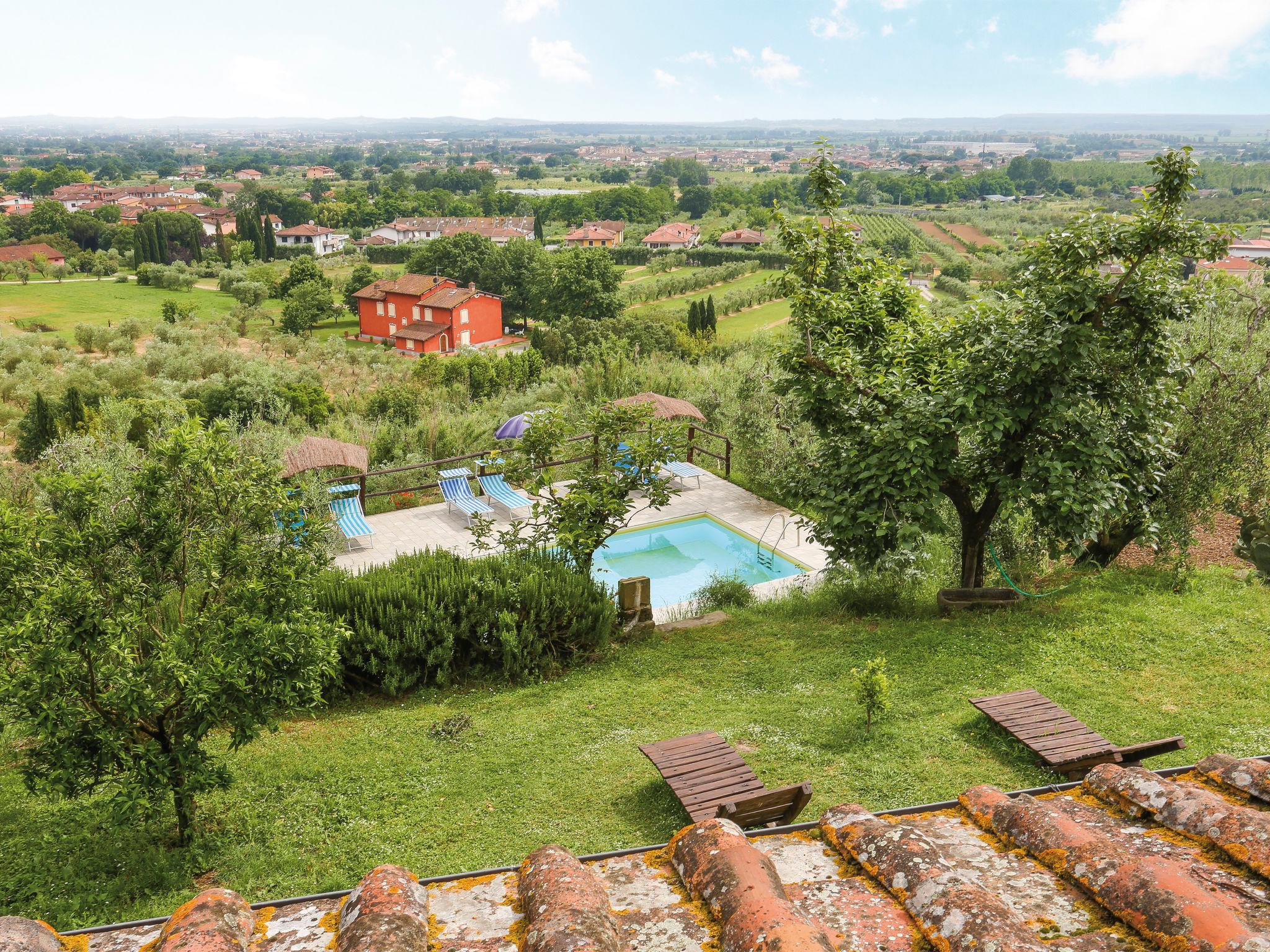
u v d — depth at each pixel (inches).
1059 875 108.0
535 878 107.6
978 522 466.6
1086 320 407.8
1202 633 397.4
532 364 1622.8
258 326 3203.7
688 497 774.5
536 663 423.8
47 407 1077.1
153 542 272.8
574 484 517.3
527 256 3732.8
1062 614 432.8
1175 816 118.6
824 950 85.7
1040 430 420.2
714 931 96.0
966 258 4525.1
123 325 2659.9
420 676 416.2
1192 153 369.7
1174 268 402.3
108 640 248.5
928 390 445.1
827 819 126.8
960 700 357.7
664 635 464.8
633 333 2142.0
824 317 474.6
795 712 361.4
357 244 6550.2
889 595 480.7
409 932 95.8
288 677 278.1
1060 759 292.5
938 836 122.1
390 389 1238.3
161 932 102.0
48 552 256.1
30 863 275.0
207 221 6860.2
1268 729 313.1
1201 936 87.0
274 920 104.1
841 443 457.1
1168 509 469.4
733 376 1026.1
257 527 288.8
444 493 737.6
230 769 334.6
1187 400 472.7
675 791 286.7
